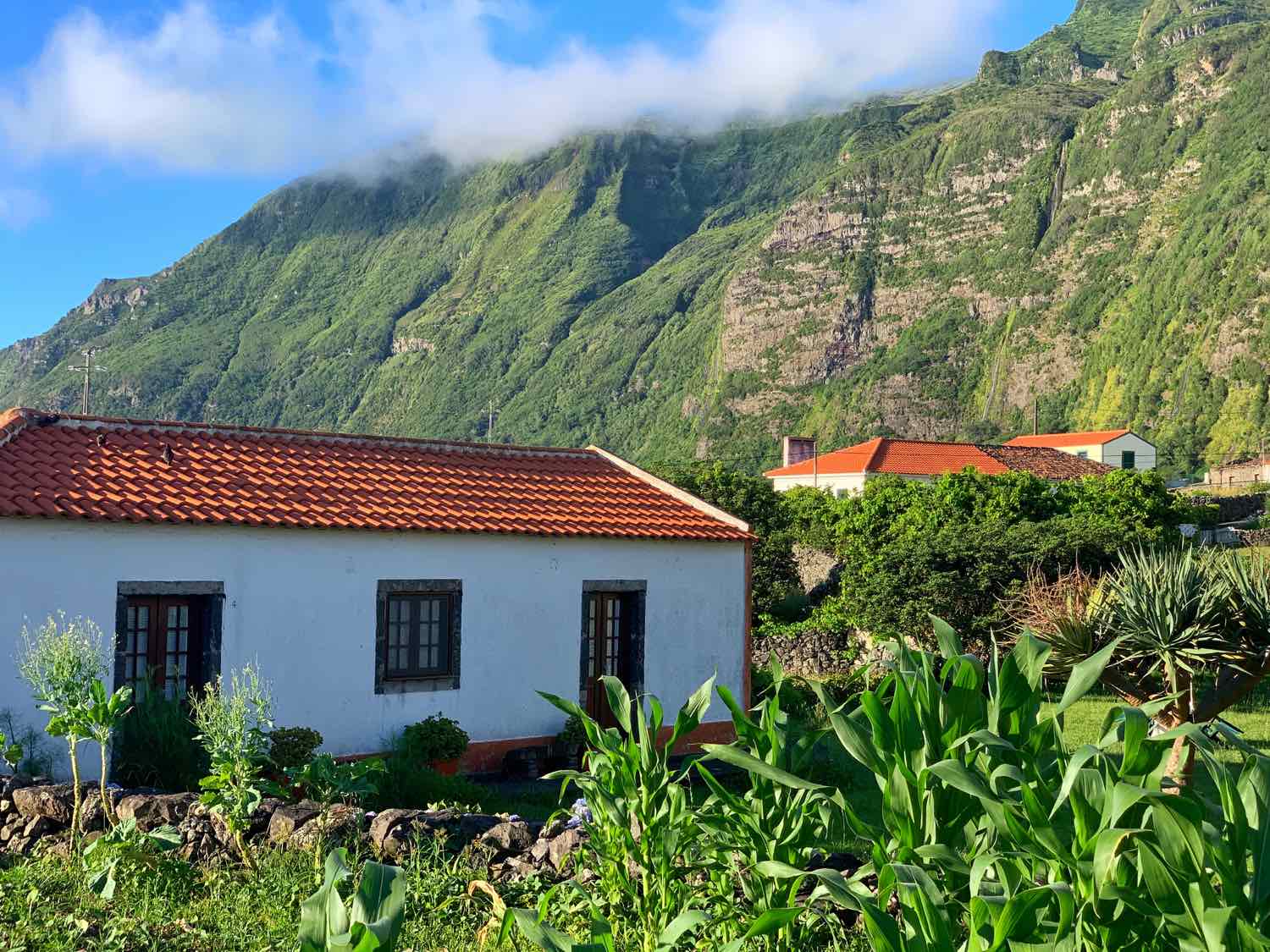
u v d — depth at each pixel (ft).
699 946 19.39
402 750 54.39
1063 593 36.11
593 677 63.16
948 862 13.92
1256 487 286.87
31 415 55.21
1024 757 14.37
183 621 51.57
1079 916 12.40
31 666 34.09
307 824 31.32
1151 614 32.76
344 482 59.47
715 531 67.41
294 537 53.67
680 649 65.98
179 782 46.24
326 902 13.14
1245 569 33.68
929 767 13.60
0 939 23.18
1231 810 11.94
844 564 121.39
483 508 61.21
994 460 266.16
